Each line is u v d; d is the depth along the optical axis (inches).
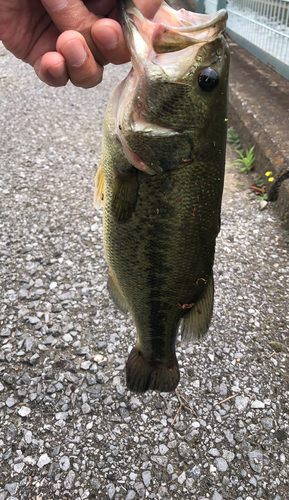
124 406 13.5
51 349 15.2
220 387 14.1
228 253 19.7
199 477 11.9
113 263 9.2
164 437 12.7
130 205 8.2
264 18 31.8
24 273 18.3
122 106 7.8
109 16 8.4
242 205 22.9
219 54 7.4
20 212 22.0
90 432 12.8
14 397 13.7
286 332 16.0
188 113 7.4
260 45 33.1
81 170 26.1
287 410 13.5
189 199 8.0
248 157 25.0
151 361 10.7
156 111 7.4
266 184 23.1
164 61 7.3
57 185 24.4
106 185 8.6
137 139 7.6
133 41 7.3
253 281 18.2
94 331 15.9
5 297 17.1
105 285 17.9
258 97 28.6
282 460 12.2
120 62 7.8
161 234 8.2
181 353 15.1
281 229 21.1
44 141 29.4
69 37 7.0
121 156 8.0
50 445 12.4
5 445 12.4
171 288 9.0
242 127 27.6
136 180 8.0
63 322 16.2
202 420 13.2
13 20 8.1
